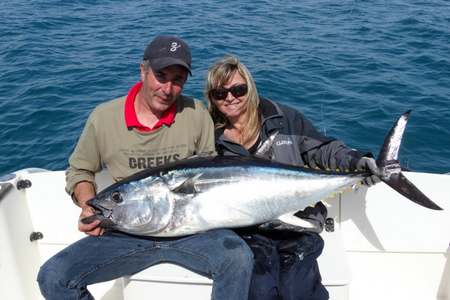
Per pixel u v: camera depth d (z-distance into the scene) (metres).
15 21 11.86
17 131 6.71
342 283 3.01
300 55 9.27
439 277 3.63
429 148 6.29
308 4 13.29
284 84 7.98
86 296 2.88
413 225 3.59
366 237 3.64
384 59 9.13
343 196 3.60
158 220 2.89
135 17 12.12
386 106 7.26
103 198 2.91
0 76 8.55
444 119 6.88
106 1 13.98
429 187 3.53
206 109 3.27
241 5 13.20
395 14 12.11
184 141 3.15
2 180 3.46
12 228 3.41
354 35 10.52
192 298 2.99
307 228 3.07
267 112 3.35
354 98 7.54
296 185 2.97
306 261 2.97
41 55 9.47
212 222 2.92
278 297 2.88
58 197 3.65
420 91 7.76
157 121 3.10
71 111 7.20
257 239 3.08
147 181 2.88
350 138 6.49
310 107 7.30
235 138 3.40
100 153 3.20
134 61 9.05
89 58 9.30
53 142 6.42
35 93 7.80
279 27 11.09
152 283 2.98
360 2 13.38
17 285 3.39
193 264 2.93
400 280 3.67
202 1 13.73
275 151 3.33
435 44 9.92
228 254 2.79
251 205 2.94
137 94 3.14
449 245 3.58
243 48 9.63
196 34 10.49
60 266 2.81
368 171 3.02
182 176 2.88
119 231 3.08
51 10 12.91
